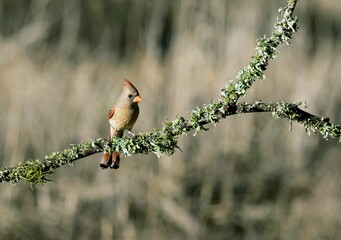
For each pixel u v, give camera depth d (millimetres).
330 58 17203
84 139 13500
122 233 12422
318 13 17984
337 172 13734
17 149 12953
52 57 15750
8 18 16328
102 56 16562
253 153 13836
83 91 14328
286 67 15086
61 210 12484
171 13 16125
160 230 12562
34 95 13805
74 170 12898
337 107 15570
